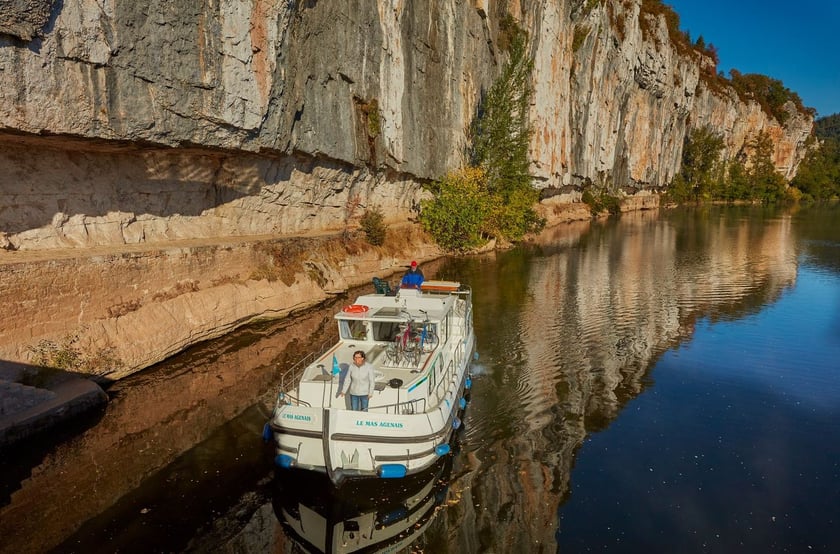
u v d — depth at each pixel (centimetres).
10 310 1035
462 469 930
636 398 1251
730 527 793
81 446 940
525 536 761
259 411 1112
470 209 3450
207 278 1608
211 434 1009
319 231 2464
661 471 941
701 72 11744
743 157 12825
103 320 1244
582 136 6644
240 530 747
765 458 994
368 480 877
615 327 1830
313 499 833
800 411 1197
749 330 1812
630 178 8775
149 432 1002
